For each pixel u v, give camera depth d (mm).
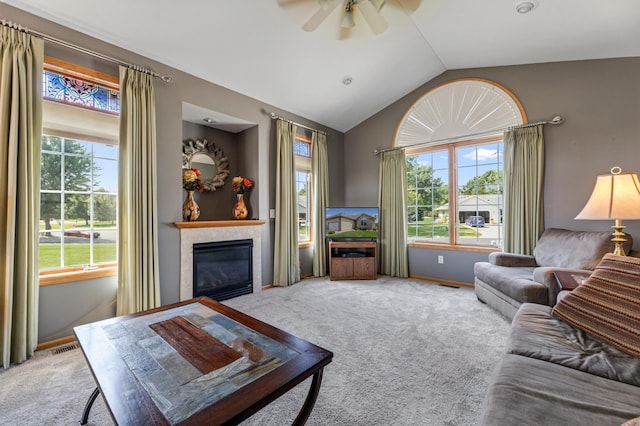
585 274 2250
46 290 2273
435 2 2625
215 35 2736
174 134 3035
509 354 1344
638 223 2951
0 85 2021
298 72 3529
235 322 1587
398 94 4547
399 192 4609
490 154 3963
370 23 2531
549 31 2838
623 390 1032
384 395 1635
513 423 869
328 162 5066
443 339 2342
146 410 911
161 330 1478
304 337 2398
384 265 4801
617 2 2273
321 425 1402
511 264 3160
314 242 4730
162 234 2938
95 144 2621
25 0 2113
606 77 3160
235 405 940
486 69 3885
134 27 2502
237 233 3613
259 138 3967
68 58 2371
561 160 3365
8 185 2004
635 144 3014
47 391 1698
